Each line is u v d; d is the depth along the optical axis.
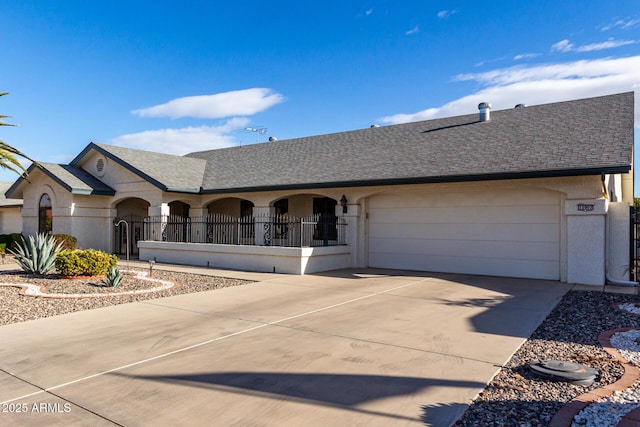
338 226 16.69
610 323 7.69
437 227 15.02
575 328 7.37
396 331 7.23
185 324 7.71
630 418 3.94
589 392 4.57
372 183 14.91
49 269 13.53
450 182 14.09
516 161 12.86
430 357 5.88
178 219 20.28
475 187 13.95
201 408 4.34
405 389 4.79
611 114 14.16
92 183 21.22
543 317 8.21
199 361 5.72
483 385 4.89
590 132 13.30
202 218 20.39
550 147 13.12
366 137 19.88
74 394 4.67
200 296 10.47
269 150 22.80
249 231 19.42
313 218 18.97
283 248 14.76
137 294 10.62
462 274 14.35
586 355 5.86
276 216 18.75
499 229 13.84
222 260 16.44
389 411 4.26
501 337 6.85
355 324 7.71
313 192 17.36
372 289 11.45
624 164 10.74
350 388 4.82
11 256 21.89
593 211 11.93
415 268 15.45
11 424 3.99
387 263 16.08
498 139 15.02
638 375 5.05
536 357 5.85
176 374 5.25
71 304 9.35
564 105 16.23
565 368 5.13
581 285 11.91
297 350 6.20
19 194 23.86
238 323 7.79
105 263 13.13
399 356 5.92
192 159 23.92
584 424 3.85
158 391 4.75
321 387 4.86
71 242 19.42
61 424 4.00
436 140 16.80
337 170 16.88
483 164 13.39
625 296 10.28
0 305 9.08
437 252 15.02
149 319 8.09
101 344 6.47
